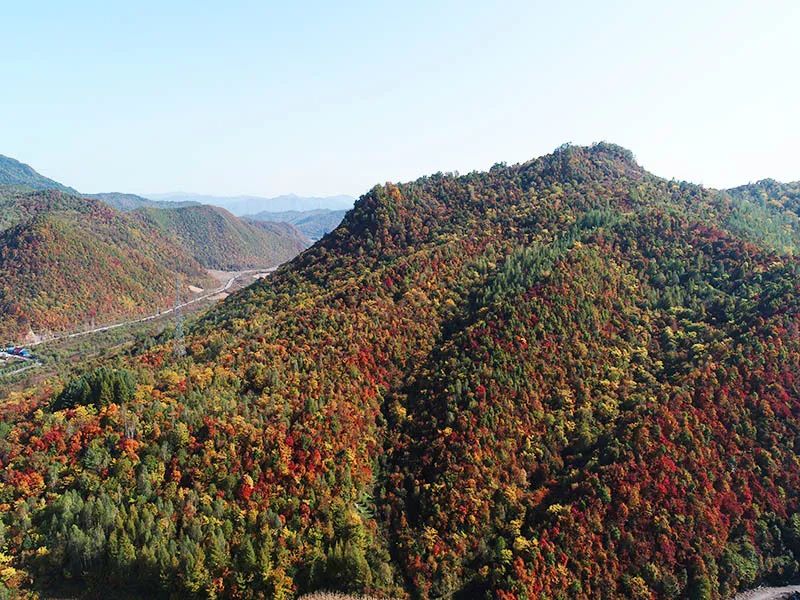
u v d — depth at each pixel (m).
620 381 168.25
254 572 119.56
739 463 145.38
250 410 148.75
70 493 123.62
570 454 152.12
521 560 126.25
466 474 141.75
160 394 153.62
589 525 132.50
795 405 153.88
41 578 116.50
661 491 137.25
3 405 166.00
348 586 125.12
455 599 125.62
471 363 165.62
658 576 127.88
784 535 140.12
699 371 160.25
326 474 139.00
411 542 132.62
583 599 123.69
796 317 170.25
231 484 130.25
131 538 119.81
